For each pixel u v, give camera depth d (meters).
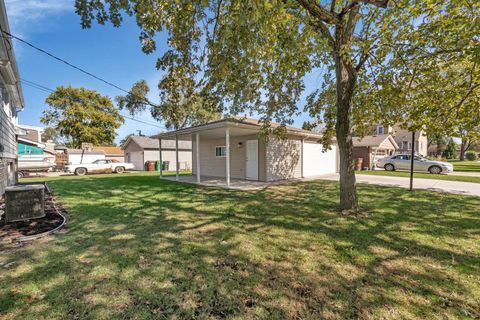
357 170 16.83
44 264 2.67
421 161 15.09
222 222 4.30
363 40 3.96
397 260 2.76
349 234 3.63
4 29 4.25
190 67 4.50
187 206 5.61
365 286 2.23
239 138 11.62
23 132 10.27
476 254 2.90
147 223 4.26
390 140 21.30
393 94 4.99
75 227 4.03
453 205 5.49
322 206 5.47
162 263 2.70
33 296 2.07
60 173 18.33
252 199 6.40
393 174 13.45
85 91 28.38
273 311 1.88
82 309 1.90
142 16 3.65
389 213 4.81
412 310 1.88
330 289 2.19
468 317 1.80
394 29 3.88
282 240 3.41
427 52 4.03
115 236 3.58
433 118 5.00
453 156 35.31
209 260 2.78
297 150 11.74
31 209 4.24
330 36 4.09
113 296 2.08
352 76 4.47
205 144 14.03
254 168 10.84
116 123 30.20
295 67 3.98
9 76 5.76
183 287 2.22
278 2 2.49
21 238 3.45
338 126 4.95
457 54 4.02
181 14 3.52
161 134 11.73
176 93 5.44
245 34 2.84
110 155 28.17
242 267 2.61
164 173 17.14
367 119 6.37
